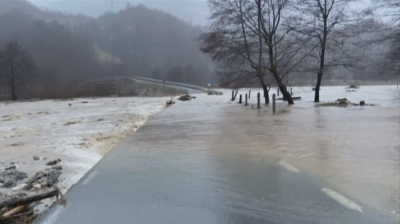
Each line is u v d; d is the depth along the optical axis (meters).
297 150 10.02
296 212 5.43
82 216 5.20
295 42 29.95
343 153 9.57
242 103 33.59
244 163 8.50
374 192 6.35
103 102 45.62
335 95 44.59
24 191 6.00
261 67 29.66
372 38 31.56
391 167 8.05
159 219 5.13
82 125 17.19
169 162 8.65
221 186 6.68
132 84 95.69
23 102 54.84
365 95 43.56
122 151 10.15
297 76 37.22
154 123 17.62
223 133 13.50
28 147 10.75
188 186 6.68
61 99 64.00
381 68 33.84
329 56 31.80
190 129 14.90
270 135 12.81
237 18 29.33
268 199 5.99
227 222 5.05
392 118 17.86
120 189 6.46
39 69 112.19
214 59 31.23
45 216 5.18
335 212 5.42
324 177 7.27
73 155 9.50
